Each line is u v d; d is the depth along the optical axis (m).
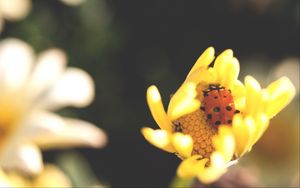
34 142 0.23
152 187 0.54
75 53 0.52
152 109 0.16
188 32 0.61
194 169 0.14
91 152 0.52
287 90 0.16
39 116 0.24
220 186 0.25
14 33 0.49
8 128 0.24
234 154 0.15
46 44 0.50
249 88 0.16
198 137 0.16
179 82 0.58
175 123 0.16
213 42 0.62
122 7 0.58
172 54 0.60
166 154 0.54
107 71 0.54
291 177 0.37
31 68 0.25
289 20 0.61
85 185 0.29
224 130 0.15
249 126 0.15
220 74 0.16
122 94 0.54
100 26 0.53
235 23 0.62
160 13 0.59
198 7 0.61
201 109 0.16
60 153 0.39
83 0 0.50
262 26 0.62
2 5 0.36
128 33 0.57
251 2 0.61
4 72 0.25
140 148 0.54
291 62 0.51
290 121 0.37
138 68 0.57
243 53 0.62
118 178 0.53
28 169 0.23
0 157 0.23
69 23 0.52
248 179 0.26
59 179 0.23
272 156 0.37
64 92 0.25
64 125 0.23
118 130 0.53
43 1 0.50
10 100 0.24
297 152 0.37
